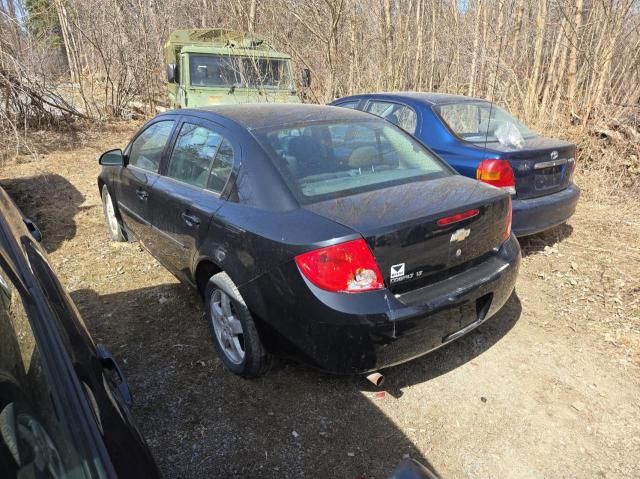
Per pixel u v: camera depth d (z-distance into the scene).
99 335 3.48
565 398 2.82
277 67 9.38
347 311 2.29
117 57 13.05
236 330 2.94
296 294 2.40
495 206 2.81
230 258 2.73
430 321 2.46
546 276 4.30
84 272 4.46
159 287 4.16
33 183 7.28
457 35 10.88
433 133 4.69
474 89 10.16
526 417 2.68
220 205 2.88
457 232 2.60
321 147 3.00
